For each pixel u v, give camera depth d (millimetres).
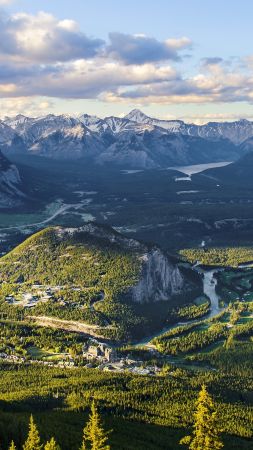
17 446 195250
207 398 155750
